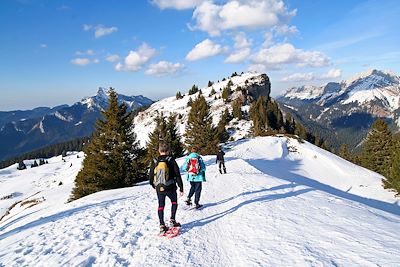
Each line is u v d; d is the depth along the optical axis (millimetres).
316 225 8898
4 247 8898
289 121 110812
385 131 56188
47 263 7207
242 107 111750
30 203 40125
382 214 11023
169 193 8555
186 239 8297
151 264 6793
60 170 141000
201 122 54688
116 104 32094
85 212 12406
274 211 10719
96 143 31484
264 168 37781
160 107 148000
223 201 12758
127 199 14961
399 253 6438
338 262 6281
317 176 40906
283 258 6715
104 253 7578
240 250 7406
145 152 32906
